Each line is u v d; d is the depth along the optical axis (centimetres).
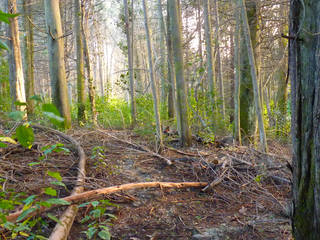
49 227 248
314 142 191
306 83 196
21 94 648
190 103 679
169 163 459
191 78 764
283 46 822
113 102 1128
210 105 665
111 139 603
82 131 658
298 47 200
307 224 201
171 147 569
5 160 396
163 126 727
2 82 878
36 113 561
